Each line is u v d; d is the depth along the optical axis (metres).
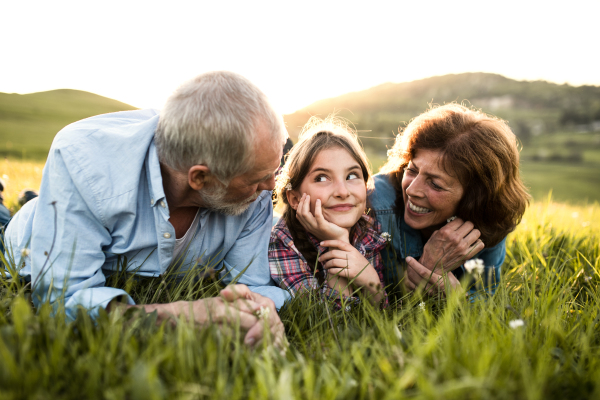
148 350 1.14
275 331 1.52
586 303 1.81
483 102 158.12
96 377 1.03
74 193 1.62
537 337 1.41
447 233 2.06
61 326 1.28
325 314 1.73
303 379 1.21
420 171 2.04
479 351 1.20
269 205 2.22
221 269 2.14
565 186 50.81
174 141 1.60
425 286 2.02
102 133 1.70
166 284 1.84
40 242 1.61
